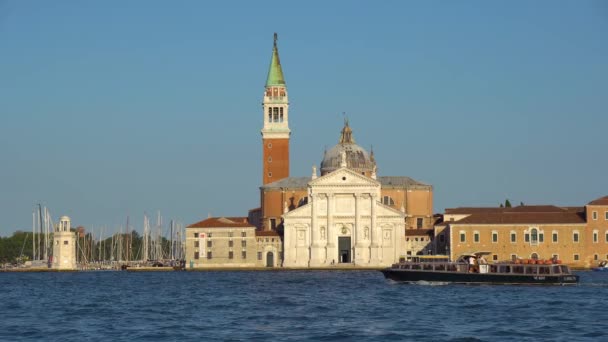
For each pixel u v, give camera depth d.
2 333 131.88
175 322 143.62
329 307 165.62
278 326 137.38
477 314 151.50
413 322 141.12
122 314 156.75
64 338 126.31
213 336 127.06
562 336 125.25
